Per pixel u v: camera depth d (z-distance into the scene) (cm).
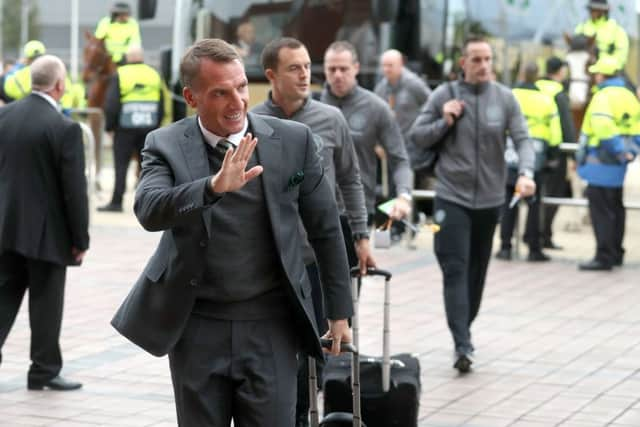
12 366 1005
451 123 989
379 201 1609
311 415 632
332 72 912
